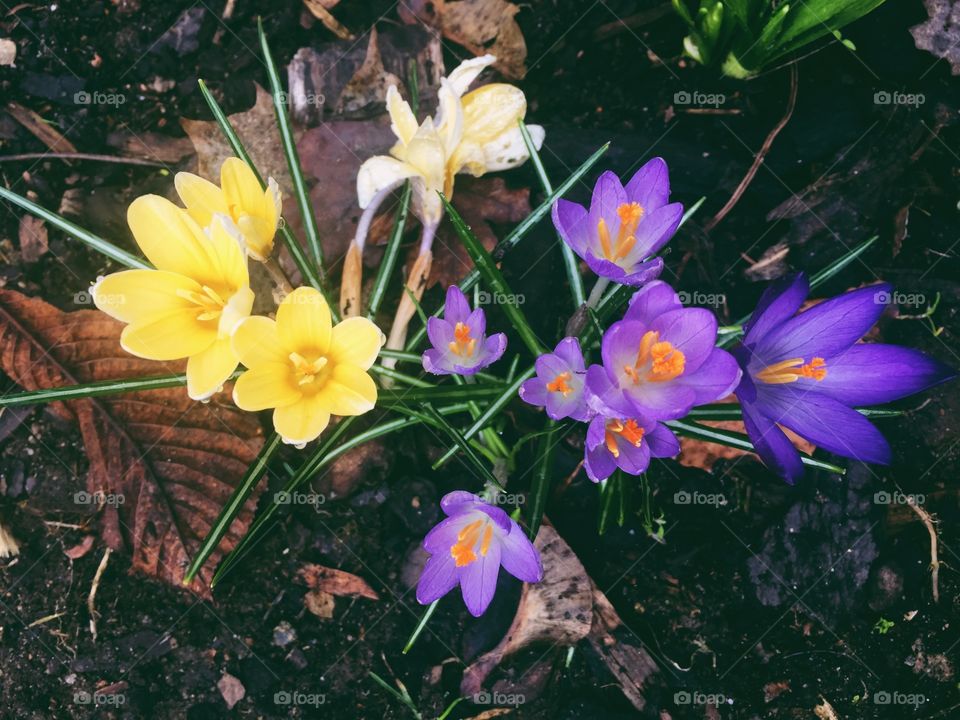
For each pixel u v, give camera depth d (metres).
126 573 0.35
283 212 0.37
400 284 0.37
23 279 0.38
